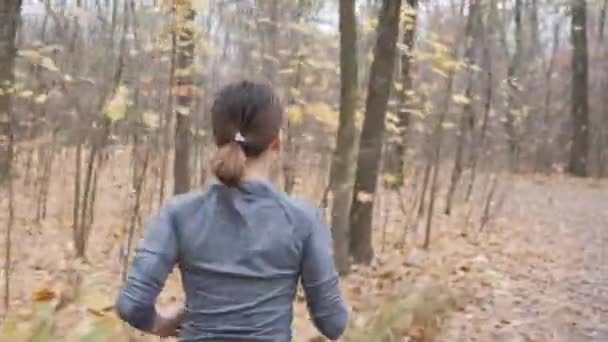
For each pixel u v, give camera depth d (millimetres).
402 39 11328
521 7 22125
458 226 13055
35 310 3895
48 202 12164
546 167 27000
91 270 7855
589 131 27234
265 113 2453
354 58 8234
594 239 12617
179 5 7914
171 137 11883
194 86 9281
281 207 2461
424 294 6391
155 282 2432
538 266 10219
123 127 13211
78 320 3910
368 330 5074
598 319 7742
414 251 10523
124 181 13906
